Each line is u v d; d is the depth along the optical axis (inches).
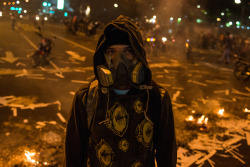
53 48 573.6
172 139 50.1
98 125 45.1
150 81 44.8
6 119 176.4
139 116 45.4
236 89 300.8
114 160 45.1
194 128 175.0
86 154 50.7
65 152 50.4
